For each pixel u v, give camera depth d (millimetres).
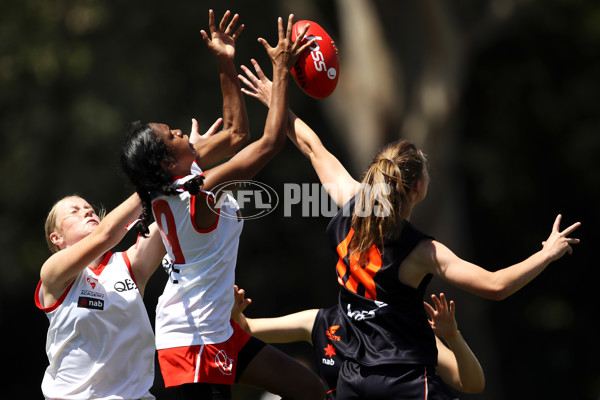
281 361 16031
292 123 17328
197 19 61531
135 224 14828
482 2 53531
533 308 70625
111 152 57219
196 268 15102
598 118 66250
